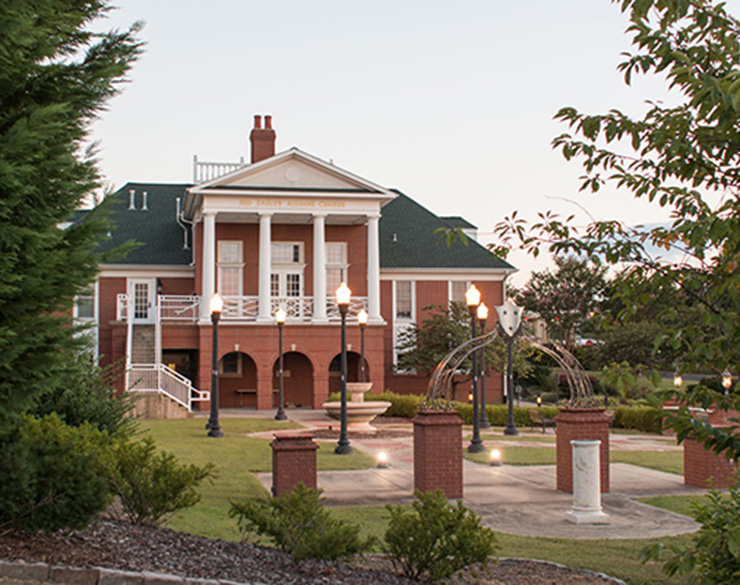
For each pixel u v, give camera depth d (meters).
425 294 43.31
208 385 36.03
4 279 6.78
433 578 7.68
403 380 42.09
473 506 12.81
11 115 7.45
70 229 7.93
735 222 4.47
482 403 28.47
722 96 4.14
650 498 13.63
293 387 40.69
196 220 39.41
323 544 7.52
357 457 18.84
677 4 4.57
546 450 20.80
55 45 7.83
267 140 40.75
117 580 6.62
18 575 6.50
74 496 7.41
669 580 8.38
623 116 5.53
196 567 7.18
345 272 41.28
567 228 6.02
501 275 43.81
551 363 58.59
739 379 4.84
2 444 7.73
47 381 7.33
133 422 14.84
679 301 5.46
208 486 13.54
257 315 37.88
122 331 36.72
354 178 38.03
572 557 9.42
